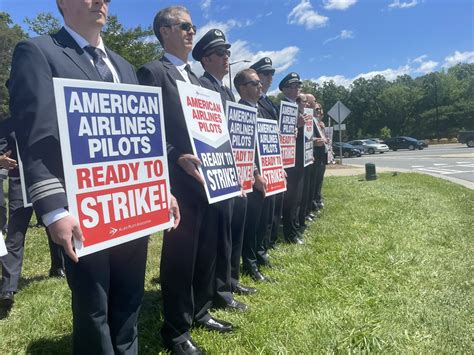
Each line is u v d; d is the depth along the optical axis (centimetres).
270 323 313
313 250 521
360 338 283
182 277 271
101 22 199
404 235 578
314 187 711
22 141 172
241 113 355
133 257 212
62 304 362
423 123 7344
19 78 175
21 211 375
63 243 168
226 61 363
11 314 351
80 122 176
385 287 389
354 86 8750
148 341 289
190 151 271
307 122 585
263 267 451
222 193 285
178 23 279
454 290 377
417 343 282
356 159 3334
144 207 203
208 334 298
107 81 202
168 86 268
